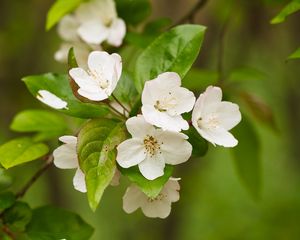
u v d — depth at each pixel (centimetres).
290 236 124
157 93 65
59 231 71
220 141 66
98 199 63
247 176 86
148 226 141
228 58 125
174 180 66
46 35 120
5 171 69
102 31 77
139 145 64
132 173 64
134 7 76
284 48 124
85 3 77
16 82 118
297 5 67
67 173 152
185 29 68
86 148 64
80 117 67
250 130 85
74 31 79
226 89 83
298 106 125
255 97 83
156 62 68
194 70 83
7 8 116
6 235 69
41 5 118
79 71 66
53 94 68
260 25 114
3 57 119
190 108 65
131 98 68
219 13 104
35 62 120
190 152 64
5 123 117
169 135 64
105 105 67
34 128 77
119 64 65
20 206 69
